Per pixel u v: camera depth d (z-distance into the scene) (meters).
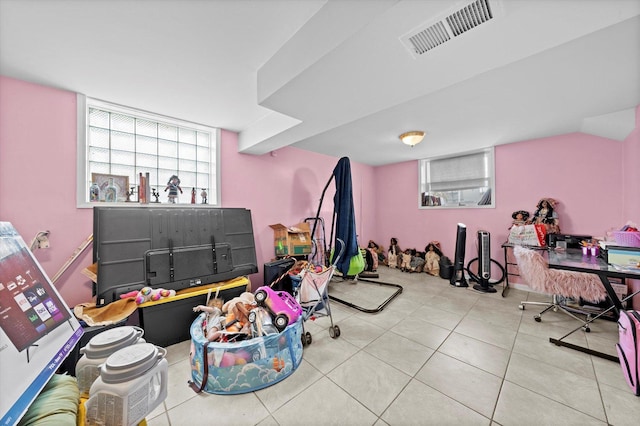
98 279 1.89
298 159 3.89
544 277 2.38
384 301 3.07
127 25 1.33
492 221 3.79
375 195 5.39
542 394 1.49
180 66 1.73
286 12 1.27
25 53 1.56
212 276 2.42
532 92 1.99
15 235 0.96
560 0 0.92
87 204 2.13
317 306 2.35
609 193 2.85
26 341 0.75
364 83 1.53
